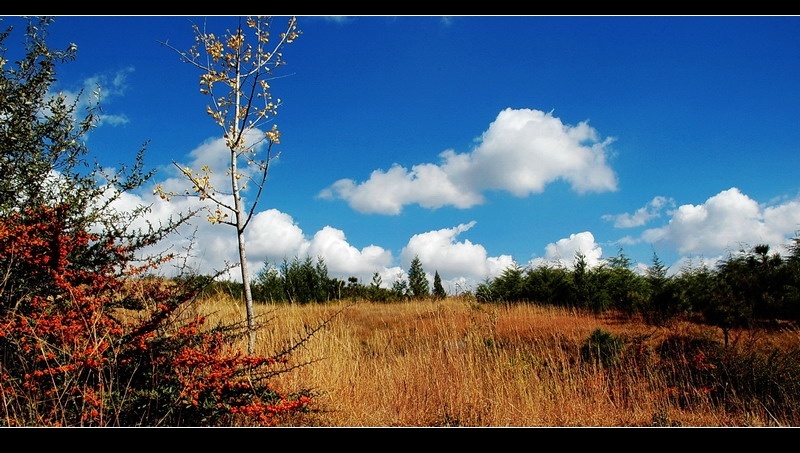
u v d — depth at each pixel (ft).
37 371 11.15
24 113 15.37
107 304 13.83
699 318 35.14
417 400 18.56
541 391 19.98
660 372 22.47
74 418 11.27
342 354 22.31
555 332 32.53
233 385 13.66
